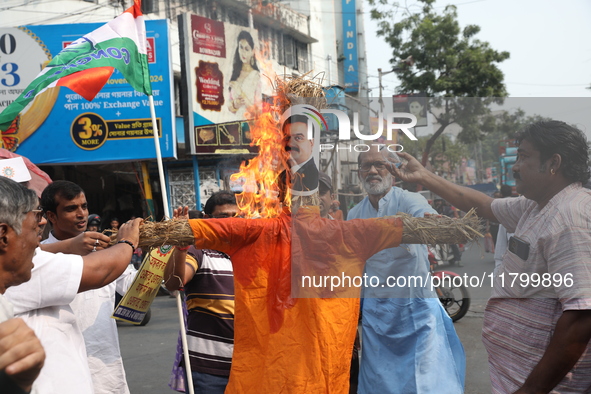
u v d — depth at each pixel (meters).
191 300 2.82
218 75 13.17
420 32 14.77
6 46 11.55
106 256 1.90
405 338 2.67
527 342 1.87
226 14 14.83
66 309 1.88
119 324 7.38
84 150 11.68
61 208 2.74
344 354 2.23
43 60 11.63
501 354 1.96
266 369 2.21
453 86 14.30
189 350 2.79
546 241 1.79
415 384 2.57
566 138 1.77
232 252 2.28
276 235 2.25
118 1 13.08
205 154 13.02
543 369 1.77
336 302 2.20
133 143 11.80
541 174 1.81
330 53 19.41
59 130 11.62
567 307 1.74
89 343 2.80
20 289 1.71
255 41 14.05
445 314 2.87
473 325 5.00
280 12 16.23
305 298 2.21
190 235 2.18
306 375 2.18
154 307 8.84
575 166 1.79
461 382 2.80
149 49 11.88
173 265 2.64
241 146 13.30
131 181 13.69
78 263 1.81
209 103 12.94
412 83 14.84
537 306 1.86
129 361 5.51
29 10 12.12
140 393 4.50
